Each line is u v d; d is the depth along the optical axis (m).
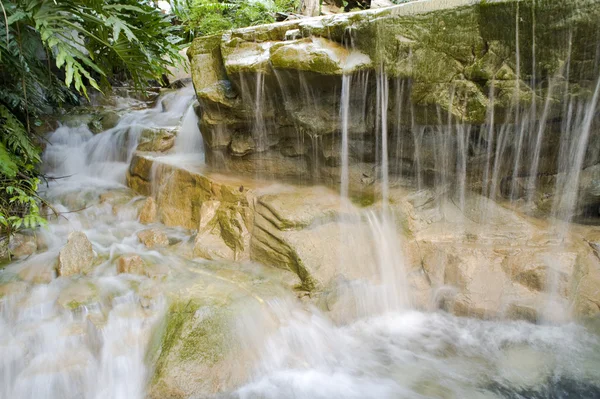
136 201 4.66
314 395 2.64
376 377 2.84
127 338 2.71
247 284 3.22
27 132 4.66
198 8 7.76
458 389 2.75
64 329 2.74
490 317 3.38
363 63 3.31
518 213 3.85
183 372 2.53
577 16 2.69
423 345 3.19
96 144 5.77
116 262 3.43
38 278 3.19
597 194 3.66
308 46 3.41
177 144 5.45
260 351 2.82
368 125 3.69
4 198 3.88
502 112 3.17
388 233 3.67
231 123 4.18
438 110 3.29
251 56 3.73
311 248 3.38
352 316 3.39
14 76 4.21
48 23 3.44
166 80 7.71
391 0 8.00
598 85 2.93
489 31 2.94
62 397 2.49
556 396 2.68
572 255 3.41
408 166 3.90
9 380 2.51
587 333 3.24
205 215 3.89
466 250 3.57
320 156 4.03
